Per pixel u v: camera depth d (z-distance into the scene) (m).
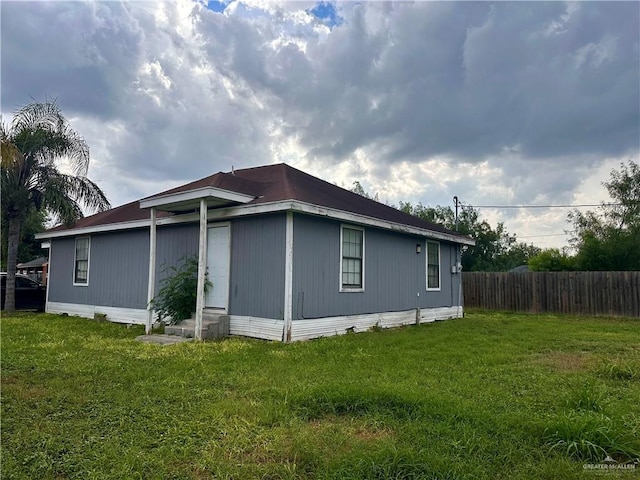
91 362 6.48
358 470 2.83
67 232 14.38
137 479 2.83
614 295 15.02
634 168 20.78
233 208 9.39
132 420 3.92
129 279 12.36
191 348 7.79
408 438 3.38
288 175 11.00
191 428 3.70
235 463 3.03
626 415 3.96
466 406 4.12
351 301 10.34
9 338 8.77
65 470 2.95
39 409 4.21
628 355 7.36
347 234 10.41
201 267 8.96
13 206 14.70
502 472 2.91
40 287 16.23
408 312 12.46
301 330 8.87
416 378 5.43
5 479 2.81
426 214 37.81
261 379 5.40
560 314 16.08
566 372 5.92
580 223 21.53
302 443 3.29
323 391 4.47
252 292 9.28
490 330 10.82
